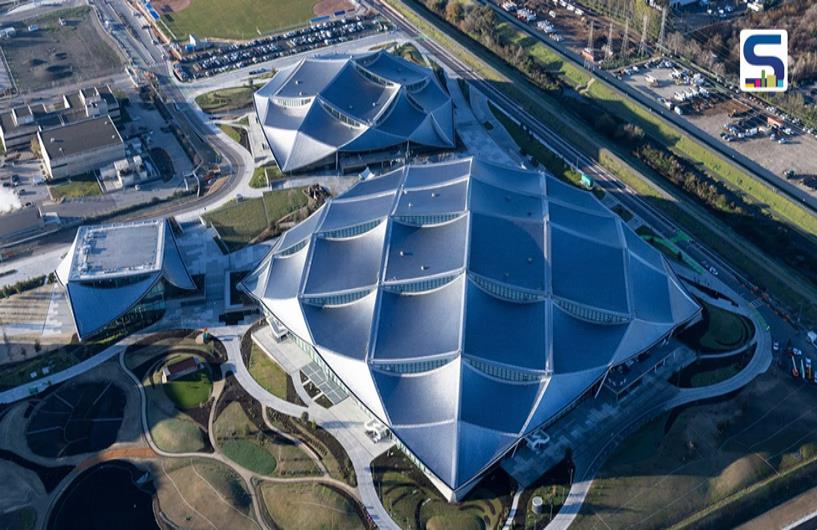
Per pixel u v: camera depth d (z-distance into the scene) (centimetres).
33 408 14138
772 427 13238
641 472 12581
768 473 12544
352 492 12481
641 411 13575
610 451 12925
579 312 13925
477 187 15838
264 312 15350
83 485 12781
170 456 13200
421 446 12288
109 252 16212
